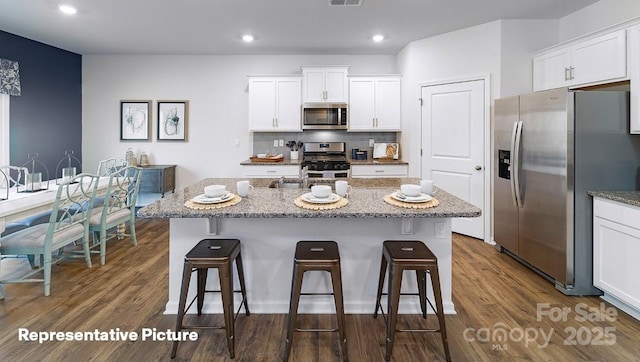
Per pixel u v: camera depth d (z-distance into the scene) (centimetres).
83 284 289
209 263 193
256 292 243
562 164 268
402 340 211
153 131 556
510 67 391
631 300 230
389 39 463
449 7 354
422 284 232
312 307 243
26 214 265
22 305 253
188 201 215
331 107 512
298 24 403
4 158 438
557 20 388
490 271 319
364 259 239
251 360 194
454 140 436
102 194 366
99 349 202
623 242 236
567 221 266
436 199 225
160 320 234
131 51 527
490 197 406
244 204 213
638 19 260
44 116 489
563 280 272
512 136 325
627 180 265
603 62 296
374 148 534
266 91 518
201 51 527
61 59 513
